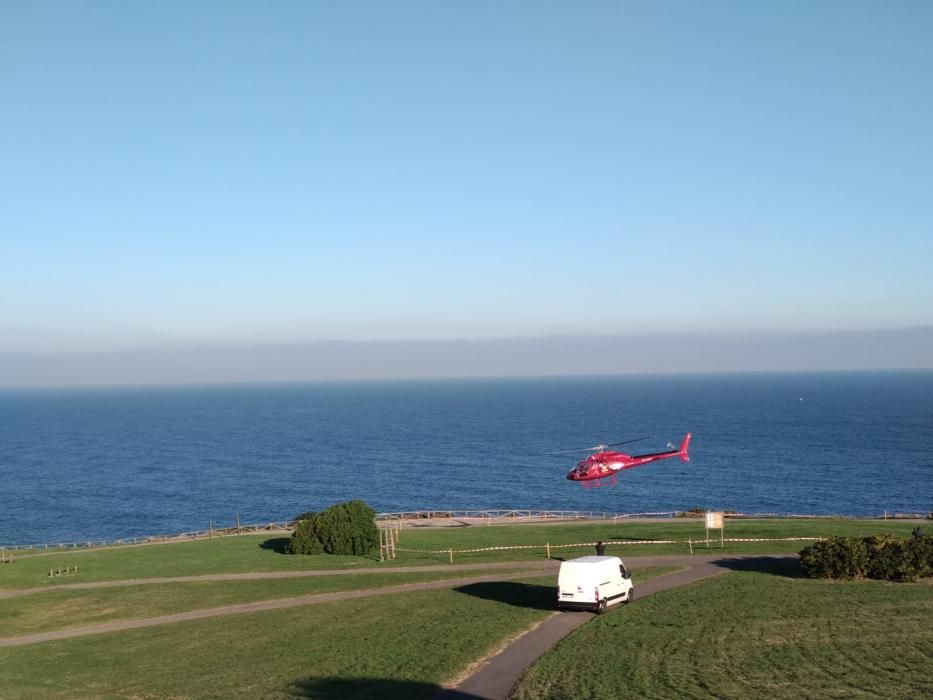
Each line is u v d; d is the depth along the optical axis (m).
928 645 25.22
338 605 40.69
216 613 40.88
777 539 53.66
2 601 45.31
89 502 122.81
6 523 108.25
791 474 133.75
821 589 35.94
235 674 28.94
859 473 132.75
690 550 51.06
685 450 59.03
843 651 25.12
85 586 48.59
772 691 21.72
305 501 120.94
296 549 57.53
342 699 24.50
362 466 159.00
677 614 32.03
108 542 89.50
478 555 53.97
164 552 60.94
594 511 105.75
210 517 110.19
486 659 27.72
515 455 172.75
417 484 134.88
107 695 27.77
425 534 65.44
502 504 114.31
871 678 22.28
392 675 26.66
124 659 32.84
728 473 137.00
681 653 26.16
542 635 30.67
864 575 38.56
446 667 26.88
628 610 33.44
